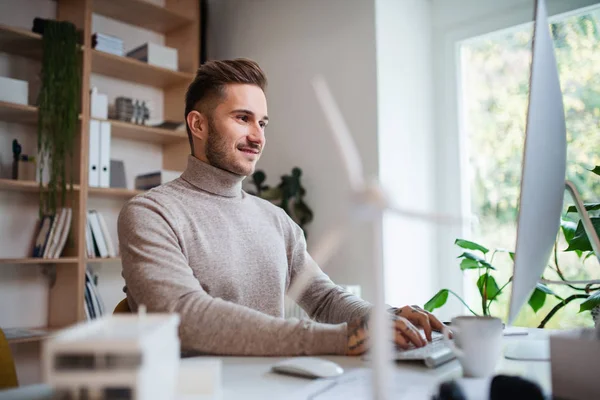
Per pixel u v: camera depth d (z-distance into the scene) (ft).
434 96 8.64
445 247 8.29
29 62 7.78
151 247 3.33
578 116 6.96
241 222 4.28
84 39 7.63
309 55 8.67
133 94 9.19
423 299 8.00
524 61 7.63
